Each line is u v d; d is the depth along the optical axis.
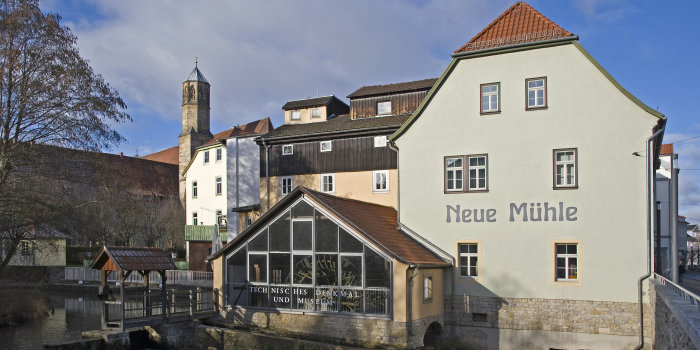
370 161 27.70
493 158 21.52
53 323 29.02
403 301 18.56
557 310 20.06
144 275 21.72
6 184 25.75
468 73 22.23
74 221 27.95
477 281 21.31
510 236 20.98
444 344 20.70
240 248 22.56
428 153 22.67
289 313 21.05
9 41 25.53
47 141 26.55
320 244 20.59
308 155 29.61
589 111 20.27
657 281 17.27
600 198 19.86
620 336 19.20
